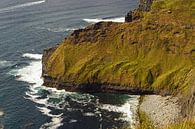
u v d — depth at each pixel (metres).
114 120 111.44
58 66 147.75
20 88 139.62
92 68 144.75
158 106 120.19
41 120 113.31
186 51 142.50
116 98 131.38
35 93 135.25
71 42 157.38
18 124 111.38
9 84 143.50
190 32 147.25
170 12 164.25
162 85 133.12
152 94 133.12
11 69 159.50
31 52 180.00
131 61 146.50
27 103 126.19
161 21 154.50
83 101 128.75
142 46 149.88
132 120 110.69
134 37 152.38
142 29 153.50
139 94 134.62
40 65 162.88
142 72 140.25
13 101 128.00
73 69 145.50
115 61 147.50
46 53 161.12
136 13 172.25
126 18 175.25
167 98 126.50
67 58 150.75
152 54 146.75
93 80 139.62
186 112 100.25
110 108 121.00
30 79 148.50
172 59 143.00
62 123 111.25
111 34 156.00
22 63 166.25
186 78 130.38
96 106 123.31
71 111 119.38
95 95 134.88
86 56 151.25
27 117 115.69
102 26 159.75
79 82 139.25
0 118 115.38
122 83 137.50
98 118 113.38
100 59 148.88
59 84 141.75
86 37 157.75
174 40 146.50
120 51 151.00
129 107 121.62
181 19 155.50
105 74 141.25
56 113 118.00
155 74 139.75
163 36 149.00
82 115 116.12
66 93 136.88
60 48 156.25
